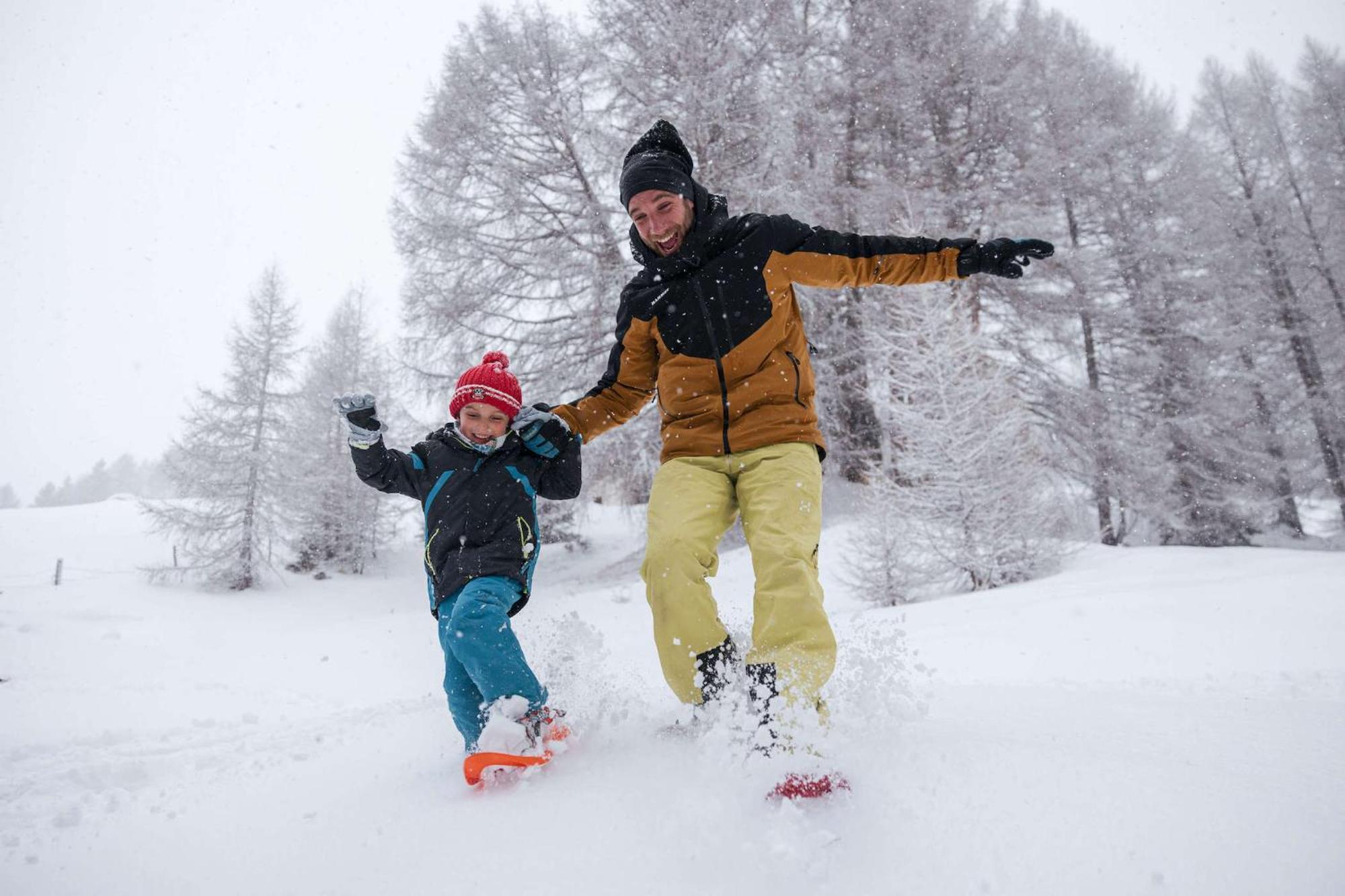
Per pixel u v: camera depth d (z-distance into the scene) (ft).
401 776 6.57
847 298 54.39
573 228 53.62
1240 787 4.11
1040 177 62.64
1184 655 12.48
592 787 4.99
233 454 68.28
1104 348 65.87
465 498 7.32
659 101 47.47
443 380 54.44
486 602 6.67
